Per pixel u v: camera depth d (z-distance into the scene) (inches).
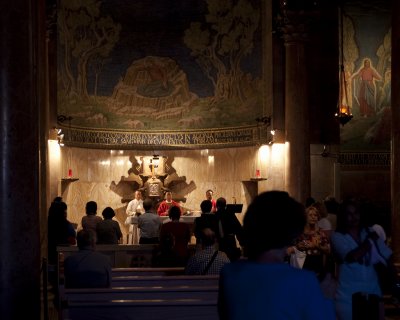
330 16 822.5
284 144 775.1
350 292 246.7
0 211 282.8
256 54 819.4
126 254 493.7
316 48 820.0
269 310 132.1
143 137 872.9
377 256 247.1
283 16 757.3
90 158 836.0
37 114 298.0
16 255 282.8
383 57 908.0
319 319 131.5
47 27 700.7
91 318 255.1
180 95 879.7
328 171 812.6
